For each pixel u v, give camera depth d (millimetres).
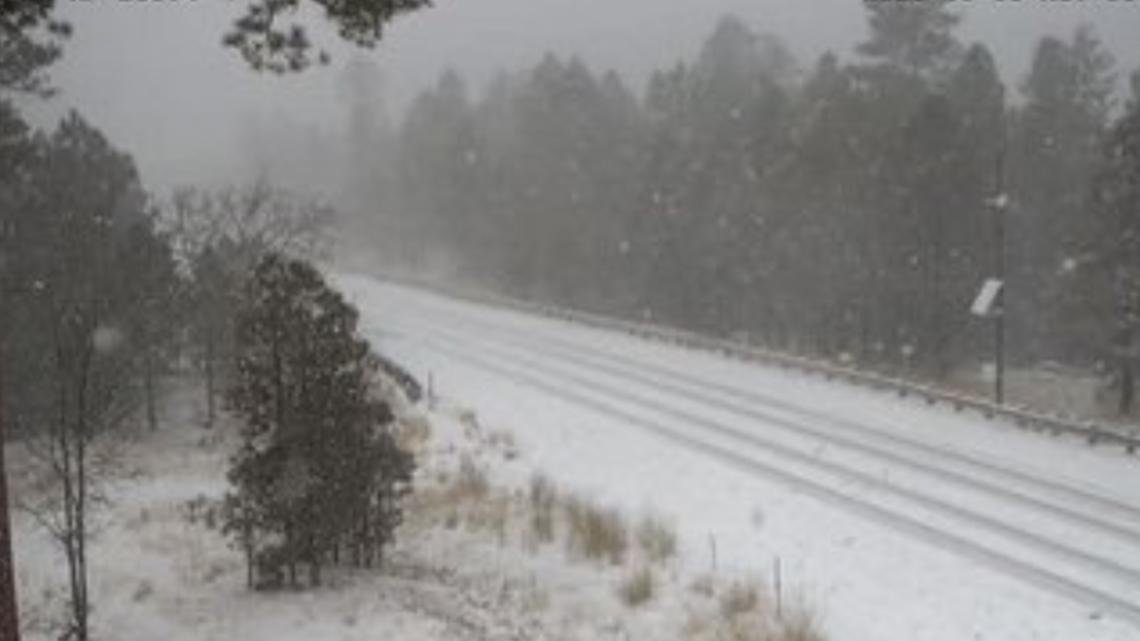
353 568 40781
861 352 99812
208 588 39406
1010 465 56812
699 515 51531
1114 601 40312
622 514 51438
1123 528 47281
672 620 38375
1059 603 40406
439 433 65438
